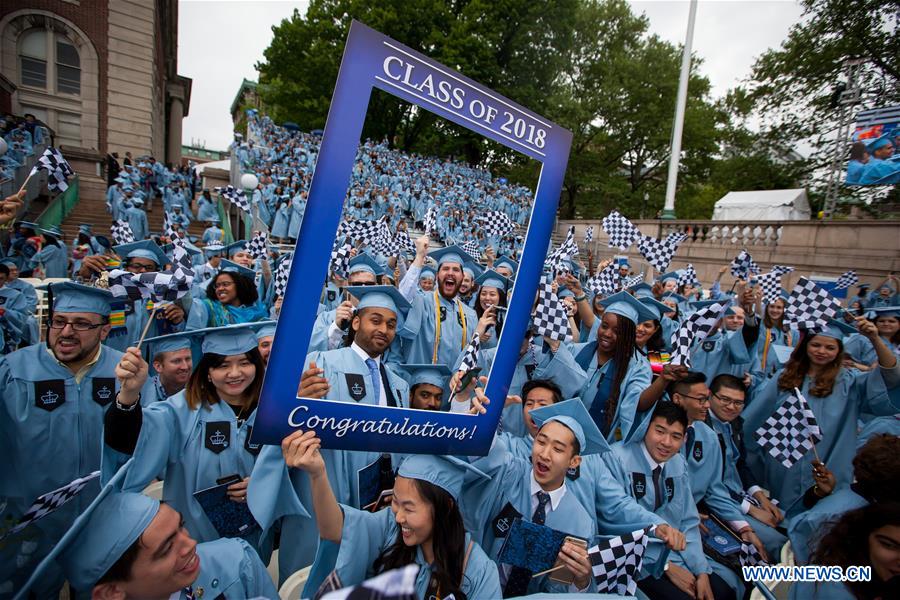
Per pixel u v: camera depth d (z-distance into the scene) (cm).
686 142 3173
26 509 276
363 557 201
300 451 156
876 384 381
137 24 1952
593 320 506
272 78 3145
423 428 176
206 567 204
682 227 1638
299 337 146
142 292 234
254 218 1159
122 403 209
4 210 256
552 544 222
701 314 312
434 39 2406
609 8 3166
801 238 1412
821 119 2241
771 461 408
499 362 187
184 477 249
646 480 310
